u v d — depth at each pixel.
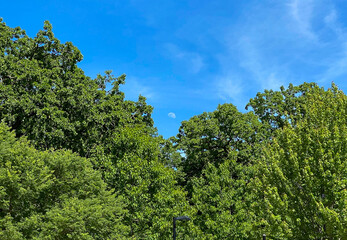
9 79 27.81
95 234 20.73
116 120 33.53
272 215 20.64
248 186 26.98
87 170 22.62
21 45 30.42
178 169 43.75
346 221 18.05
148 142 30.14
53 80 29.02
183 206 28.84
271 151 25.03
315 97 27.98
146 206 27.22
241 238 28.72
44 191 19.98
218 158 42.22
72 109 29.92
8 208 17.72
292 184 21.66
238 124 40.06
